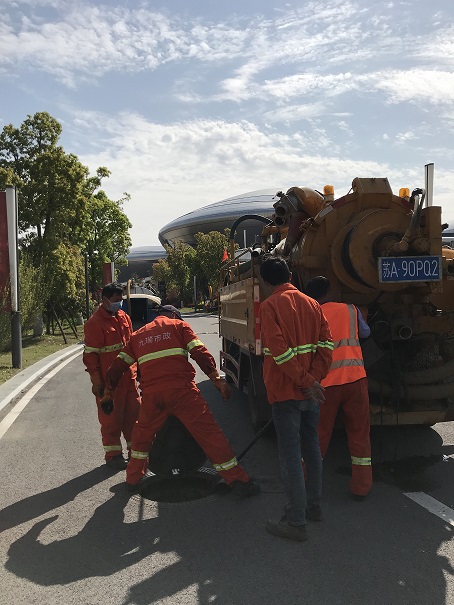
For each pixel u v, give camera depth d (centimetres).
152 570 361
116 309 571
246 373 747
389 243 544
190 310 6381
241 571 355
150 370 484
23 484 539
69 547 399
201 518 443
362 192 582
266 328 401
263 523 429
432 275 515
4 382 1176
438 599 316
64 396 1024
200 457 502
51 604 324
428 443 624
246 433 701
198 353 488
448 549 376
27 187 2456
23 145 2566
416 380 536
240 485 479
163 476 509
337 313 467
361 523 422
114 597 330
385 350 550
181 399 479
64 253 2509
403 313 573
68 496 502
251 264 644
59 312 2675
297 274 625
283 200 706
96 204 3659
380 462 564
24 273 1964
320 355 414
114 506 474
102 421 578
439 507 449
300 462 400
